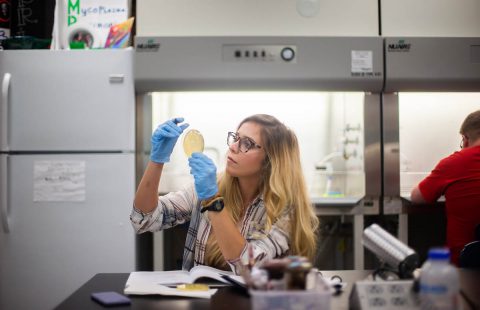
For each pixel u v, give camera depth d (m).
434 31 2.94
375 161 2.90
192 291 1.49
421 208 2.89
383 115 2.90
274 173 1.84
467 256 2.03
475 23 2.96
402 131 3.12
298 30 2.92
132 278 1.68
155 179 1.84
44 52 2.82
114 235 2.80
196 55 2.84
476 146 2.68
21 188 2.82
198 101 3.13
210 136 3.14
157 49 2.83
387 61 2.86
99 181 2.81
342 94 3.11
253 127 1.88
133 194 2.81
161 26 2.91
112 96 2.82
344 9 2.92
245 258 1.66
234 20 2.92
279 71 2.84
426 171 3.12
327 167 3.08
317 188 3.07
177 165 3.07
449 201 2.68
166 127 1.82
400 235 2.89
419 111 3.12
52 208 2.82
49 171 2.82
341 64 2.85
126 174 2.80
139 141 2.89
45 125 2.82
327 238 3.17
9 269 2.82
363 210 2.90
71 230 2.81
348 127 3.10
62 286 2.81
